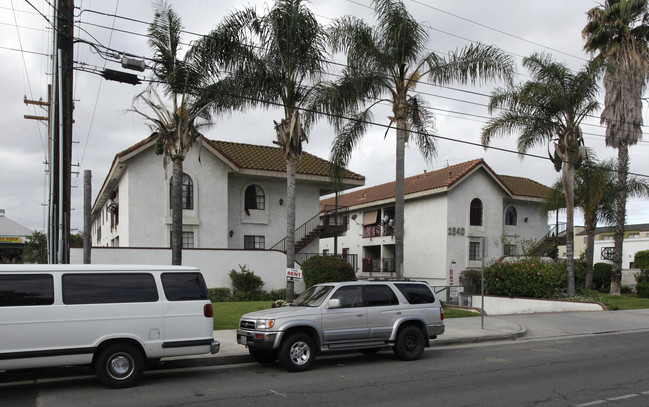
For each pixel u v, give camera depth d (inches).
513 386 334.0
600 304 862.5
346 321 406.3
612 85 1011.3
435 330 450.3
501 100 936.3
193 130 641.0
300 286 924.0
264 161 1056.2
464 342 542.9
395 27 684.1
